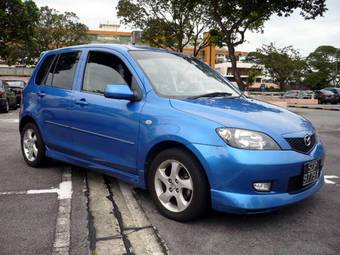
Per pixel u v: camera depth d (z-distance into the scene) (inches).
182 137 159.6
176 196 166.7
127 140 182.5
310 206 188.9
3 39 1551.4
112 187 215.2
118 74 197.9
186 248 145.5
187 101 174.9
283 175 153.7
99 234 156.0
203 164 154.5
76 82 219.3
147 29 1347.2
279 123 165.2
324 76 3031.5
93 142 201.9
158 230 160.2
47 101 234.5
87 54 220.8
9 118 592.1
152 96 179.9
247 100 197.6
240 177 149.6
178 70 203.8
